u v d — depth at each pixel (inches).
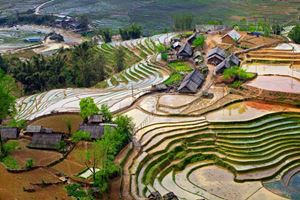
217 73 5447.8
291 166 3727.9
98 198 3152.1
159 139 3978.8
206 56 6289.4
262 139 4020.7
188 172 3681.1
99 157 3444.9
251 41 6717.5
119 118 3973.9
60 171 3376.0
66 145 3784.5
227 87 5036.9
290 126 4200.3
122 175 3474.4
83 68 7140.8
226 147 3929.6
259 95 4697.3
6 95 3619.6
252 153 3848.4
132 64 7263.8
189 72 5748.0
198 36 7130.9
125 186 3341.5
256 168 3676.2
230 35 6722.4
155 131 4114.2
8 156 3553.2
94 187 3189.0
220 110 4488.2
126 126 3956.7
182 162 3769.7
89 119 4156.0
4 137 3922.2
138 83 5876.0
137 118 4397.1
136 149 3826.3
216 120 4261.8
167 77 5866.1
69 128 3998.5
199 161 3814.0
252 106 4557.1
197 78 5196.9
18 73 7185.0
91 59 7436.0
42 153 3668.8
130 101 4837.6
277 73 5295.3
